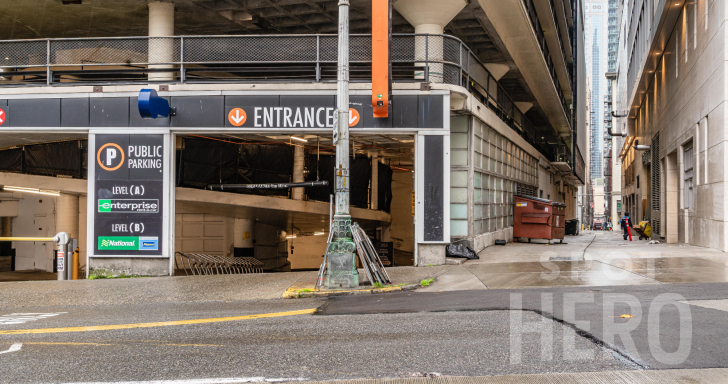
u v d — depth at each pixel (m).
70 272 13.10
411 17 15.41
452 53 14.38
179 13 17.42
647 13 27.95
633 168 47.94
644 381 4.39
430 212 12.82
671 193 23.30
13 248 23.95
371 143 19.53
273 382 4.57
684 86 19.84
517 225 19.55
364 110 12.88
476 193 15.58
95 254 12.77
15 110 13.12
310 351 5.52
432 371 4.77
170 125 12.87
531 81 26.78
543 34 25.55
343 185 9.88
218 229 23.80
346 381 4.56
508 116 21.34
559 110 33.50
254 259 21.56
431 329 6.31
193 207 19.39
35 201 22.91
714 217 15.80
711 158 16.08
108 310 8.38
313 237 33.19
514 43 20.92
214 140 17.50
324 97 12.87
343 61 9.85
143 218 12.81
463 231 14.95
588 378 4.48
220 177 17.70
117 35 20.02
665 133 24.08
